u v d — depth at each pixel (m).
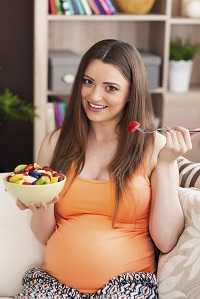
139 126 2.02
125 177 2.10
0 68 4.46
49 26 4.40
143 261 2.10
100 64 2.09
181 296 2.02
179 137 2.02
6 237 2.25
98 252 2.06
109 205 2.11
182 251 2.06
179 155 2.04
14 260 2.25
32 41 4.46
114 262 2.06
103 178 2.14
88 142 2.20
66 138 2.21
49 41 4.43
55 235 2.15
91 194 2.12
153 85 4.25
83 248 2.07
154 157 2.15
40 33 4.00
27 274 2.20
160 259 2.13
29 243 2.25
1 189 2.27
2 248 2.24
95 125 2.17
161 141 2.17
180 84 4.36
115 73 2.08
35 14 3.97
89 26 4.46
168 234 2.10
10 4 4.39
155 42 4.39
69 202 2.14
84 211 2.13
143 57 4.18
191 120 4.36
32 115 4.04
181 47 4.36
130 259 2.08
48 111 4.16
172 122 4.33
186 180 2.34
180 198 2.15
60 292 2.06
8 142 4.59
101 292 2.02
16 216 2.25
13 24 4.43
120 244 2.08
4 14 4.40
